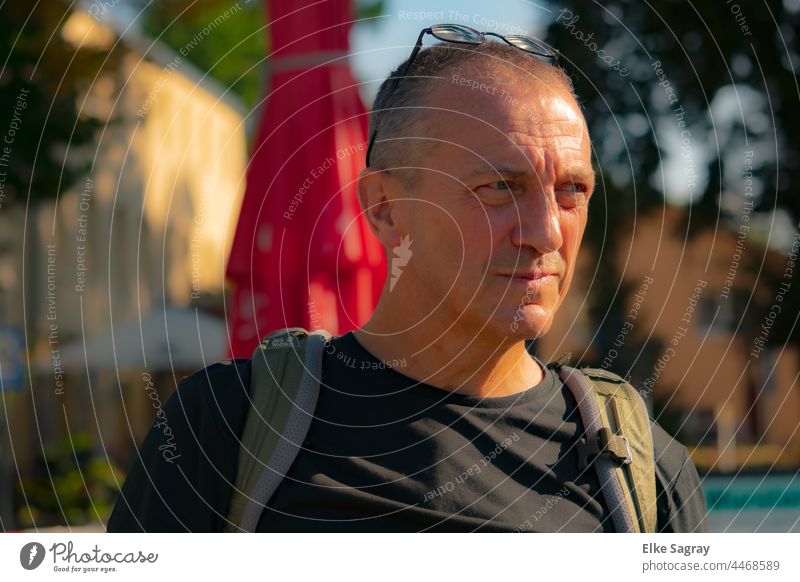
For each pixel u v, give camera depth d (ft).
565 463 4.69
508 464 4.59
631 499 4.66
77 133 17.46
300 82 7.80
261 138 7.93
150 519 4.76
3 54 16.08
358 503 4.43
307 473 4.53
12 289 30.96
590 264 19.40
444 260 4.41
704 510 5.15
